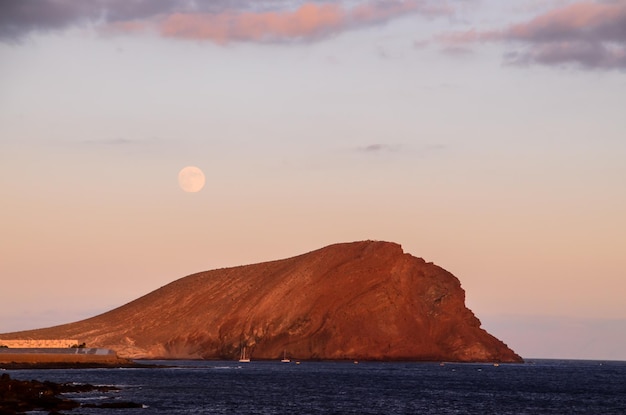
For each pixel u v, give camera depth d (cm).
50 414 14175
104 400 18188
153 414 15650
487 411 18850
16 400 15675
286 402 19788
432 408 19238
